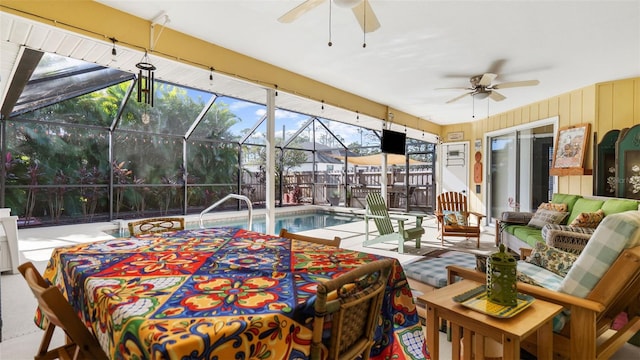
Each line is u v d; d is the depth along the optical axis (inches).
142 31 123.3
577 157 194.9
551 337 62.9
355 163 419.5
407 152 394.0
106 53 135.9
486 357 71.6
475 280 79.7
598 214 145.3
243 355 34.4
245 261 59.0
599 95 188.1
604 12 111.8
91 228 238.7
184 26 129.2
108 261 58.4
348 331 42.7
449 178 335.6
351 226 285.3
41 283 50.1
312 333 39.5
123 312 37.3
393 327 57.4
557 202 184.2
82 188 263.4
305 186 420.8
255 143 370.3
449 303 65.9
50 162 251.1
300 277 50.2
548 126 231.3
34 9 100.7
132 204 285.9
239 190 354.9
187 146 315.0
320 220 341.4
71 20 107.3
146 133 287.0
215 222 305.1
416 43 140.4
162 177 300.8
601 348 67.8
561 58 154.0
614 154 181.2
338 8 112.7
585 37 131.5
